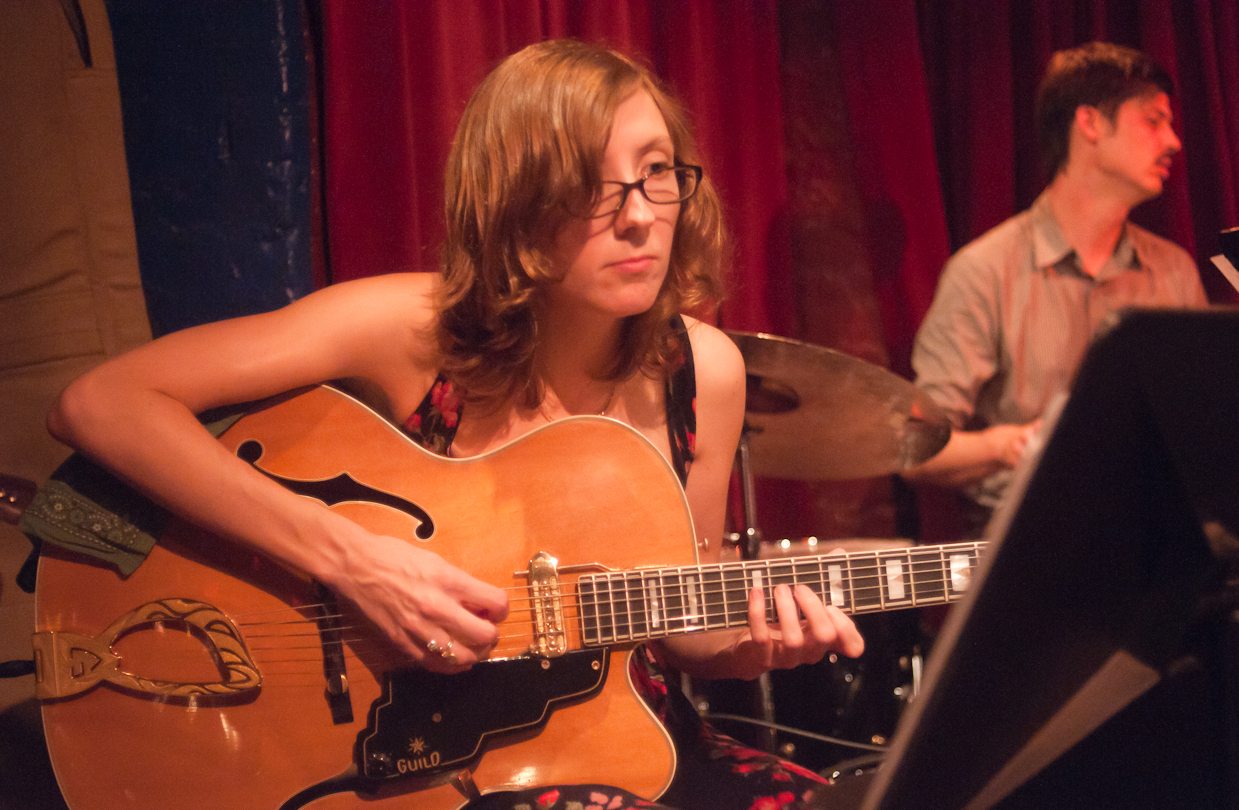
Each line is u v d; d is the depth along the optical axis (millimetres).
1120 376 519
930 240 2145
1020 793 610
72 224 1418
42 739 1352
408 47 1594
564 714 959
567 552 992
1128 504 554
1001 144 2232
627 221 927
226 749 921
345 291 1019
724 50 2010
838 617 973
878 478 2217
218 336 954
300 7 1451
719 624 991
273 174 1429
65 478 948
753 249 2014
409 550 918
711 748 1081
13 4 1387
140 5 1417
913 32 2125
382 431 993
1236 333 527
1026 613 551
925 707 551
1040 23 2281
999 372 2107
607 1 1784
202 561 945
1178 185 2301
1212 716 581
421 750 931
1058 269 2074
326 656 944
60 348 1409
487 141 967
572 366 1078
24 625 1371
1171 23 2350
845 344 2176
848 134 2180
